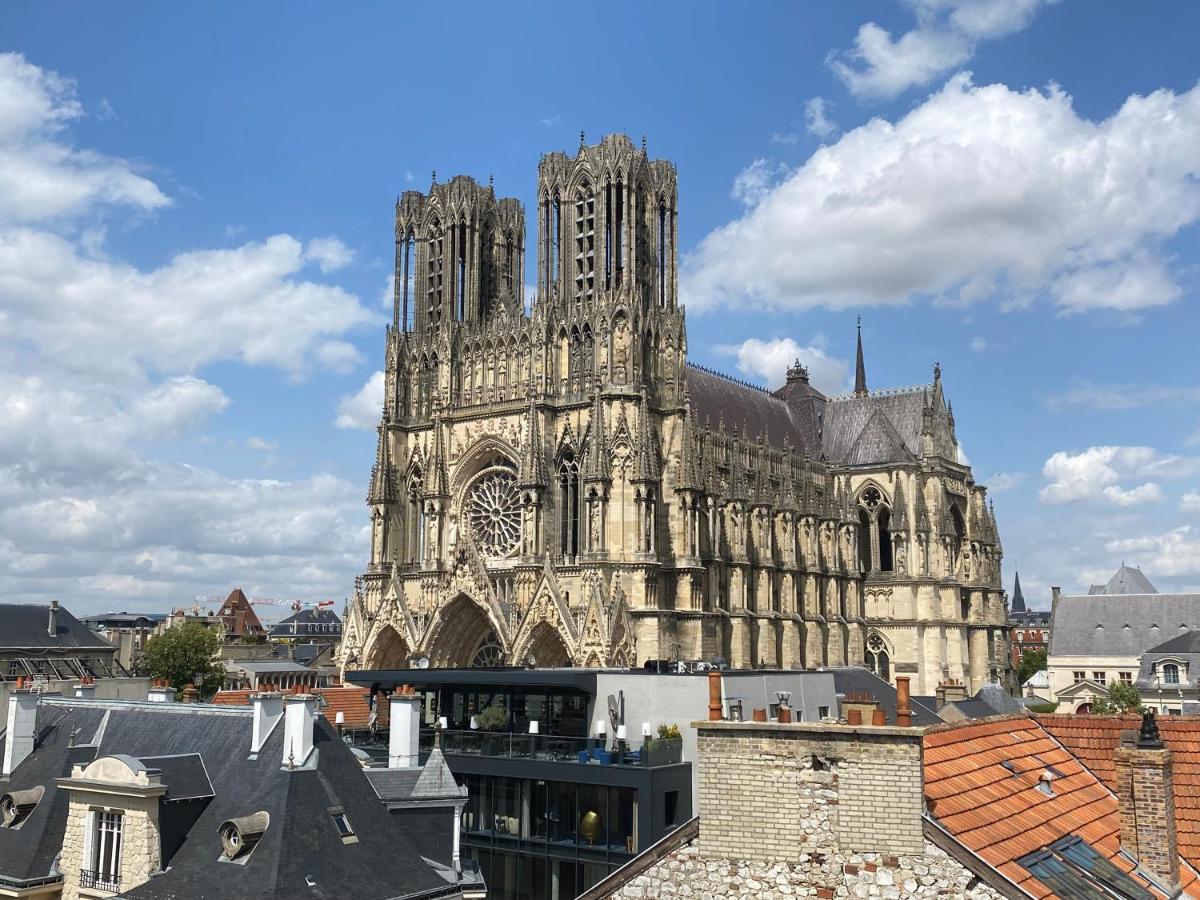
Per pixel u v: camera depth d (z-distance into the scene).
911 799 32.28
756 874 34.06
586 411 128.62
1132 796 39.97
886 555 184.50
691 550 128.00
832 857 33.00
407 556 141.75
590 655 116.69
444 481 137.75
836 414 194.00
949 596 177.75
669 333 134.00
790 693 80.44
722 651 136.12
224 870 46.53
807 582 157.88
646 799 67.81
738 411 172.50
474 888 51.69
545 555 123.00
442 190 148.12
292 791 48.56
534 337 132.62
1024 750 45.69
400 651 136.12
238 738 53.47
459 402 140.12
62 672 162.38
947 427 188.75
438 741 68.81
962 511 189.88
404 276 149.62
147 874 48.06
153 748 56.03
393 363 145.50
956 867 31.52
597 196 133.12
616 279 133.00
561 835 72.00
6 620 162.25
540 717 82.25
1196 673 167.88
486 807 75.19
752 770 34.66
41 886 50.84
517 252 155.75
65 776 55.88
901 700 33.56
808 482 163.00
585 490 123.88
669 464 131.00
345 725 94.75
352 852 48.59
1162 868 38.91
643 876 36.03
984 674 185.62
